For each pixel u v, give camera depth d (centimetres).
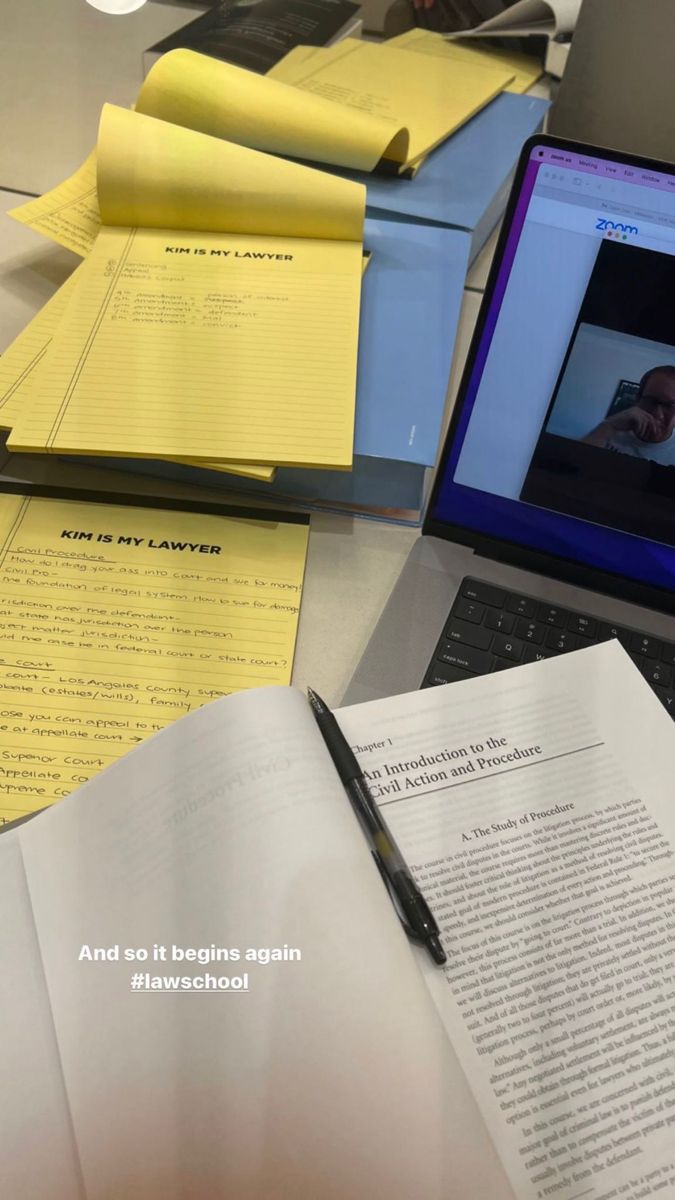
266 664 55
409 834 46
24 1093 38
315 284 71
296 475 63
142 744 46
